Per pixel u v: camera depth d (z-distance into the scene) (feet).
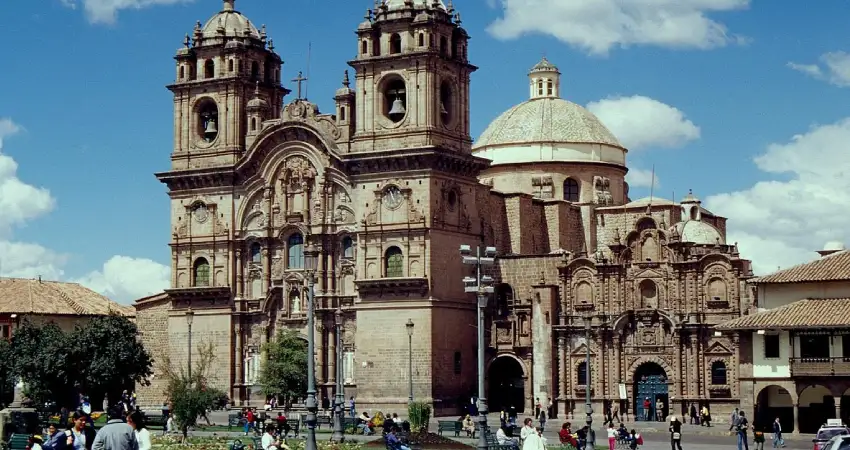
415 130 418.51
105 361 385.70
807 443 328.90
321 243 432.25
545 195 486.79
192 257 457.27
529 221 459.73
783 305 361.51
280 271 441.68
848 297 355.97
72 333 395.14
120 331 394.73
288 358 419.13
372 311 419.95
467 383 426.10
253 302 447.01
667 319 401.49
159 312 475.31
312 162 437.17
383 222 420.77
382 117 426.51
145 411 447.83
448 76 429.38
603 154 501.15
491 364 428.97
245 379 446.60
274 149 443.32
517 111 512.63
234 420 378.53
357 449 277.03
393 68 424.05
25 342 414.21
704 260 398.01
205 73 463.01
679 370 397.80
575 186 496.23
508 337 425.69
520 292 426.92
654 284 406.41
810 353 349.82
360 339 421.59
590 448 276.41
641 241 409.49
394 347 415.64
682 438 345.10
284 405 433.07
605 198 492.13
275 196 443.73
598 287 413.39
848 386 343.05
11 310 517.55
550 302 417.08
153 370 469.98
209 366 449.89
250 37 465.06
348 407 422.00
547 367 416.87
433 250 414.21
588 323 302.66
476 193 439.63
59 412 365.40
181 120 464.65
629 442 310.45
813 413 359.87
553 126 499.51
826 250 420.77
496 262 431.84
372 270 421.59
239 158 452.76
